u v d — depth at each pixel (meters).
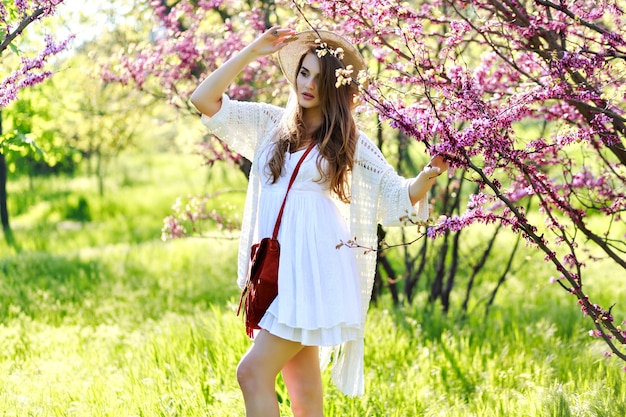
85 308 7.60
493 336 5.62
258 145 3.24
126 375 4.51
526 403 3.77
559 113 3.77
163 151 29.27
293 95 3.23
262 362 2.92
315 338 2.91
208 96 3.14
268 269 2.94
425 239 6.76
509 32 3.40
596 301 7.86
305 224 2.98
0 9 3.37
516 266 9.84
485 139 2.77
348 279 3.02
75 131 11.26
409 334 5.51
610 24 4.15
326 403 3.83
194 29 5.67
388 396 4.07
